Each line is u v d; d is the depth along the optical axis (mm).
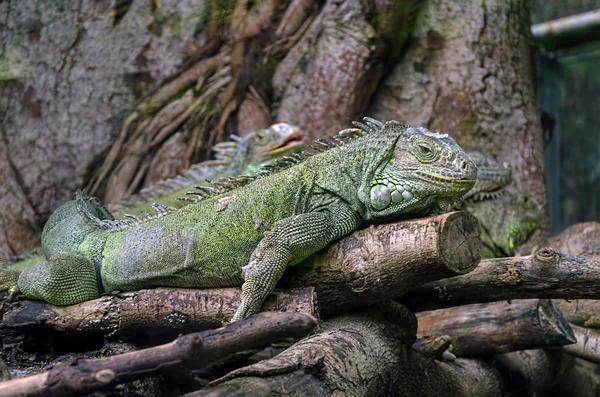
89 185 9664
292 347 4531
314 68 9547
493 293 5379
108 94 9773
